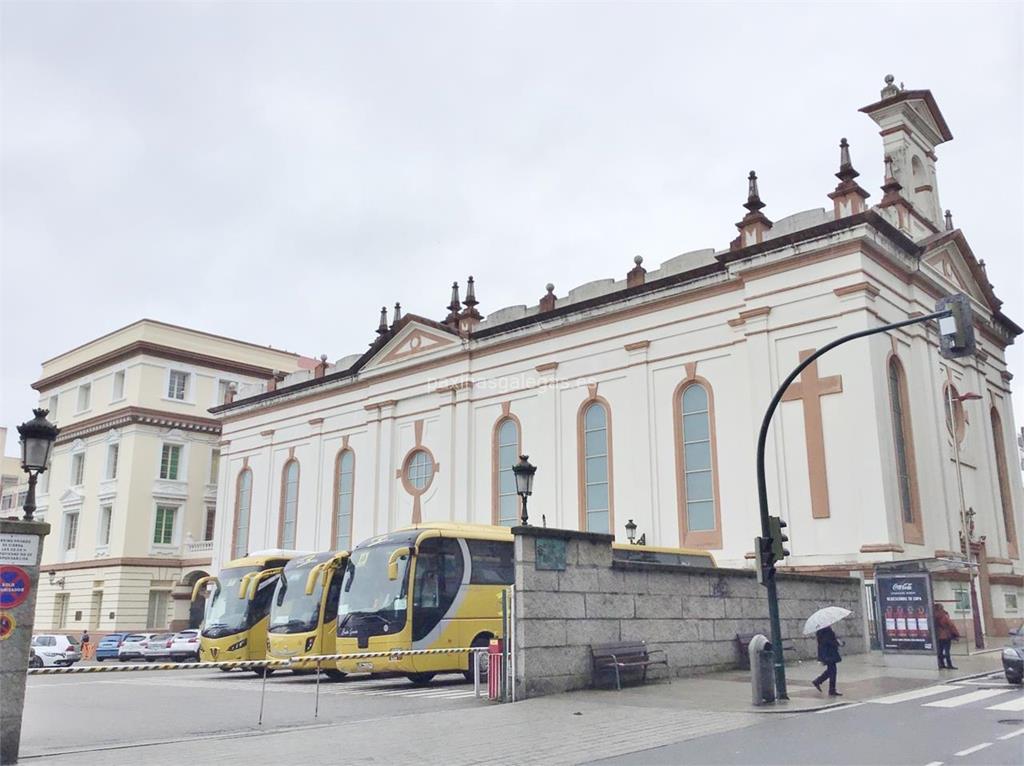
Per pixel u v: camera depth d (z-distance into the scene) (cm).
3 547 1119
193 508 5491
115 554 5209
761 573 1645
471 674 2161
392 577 2045
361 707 1664
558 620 1748
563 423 3450
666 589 2003
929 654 2088
